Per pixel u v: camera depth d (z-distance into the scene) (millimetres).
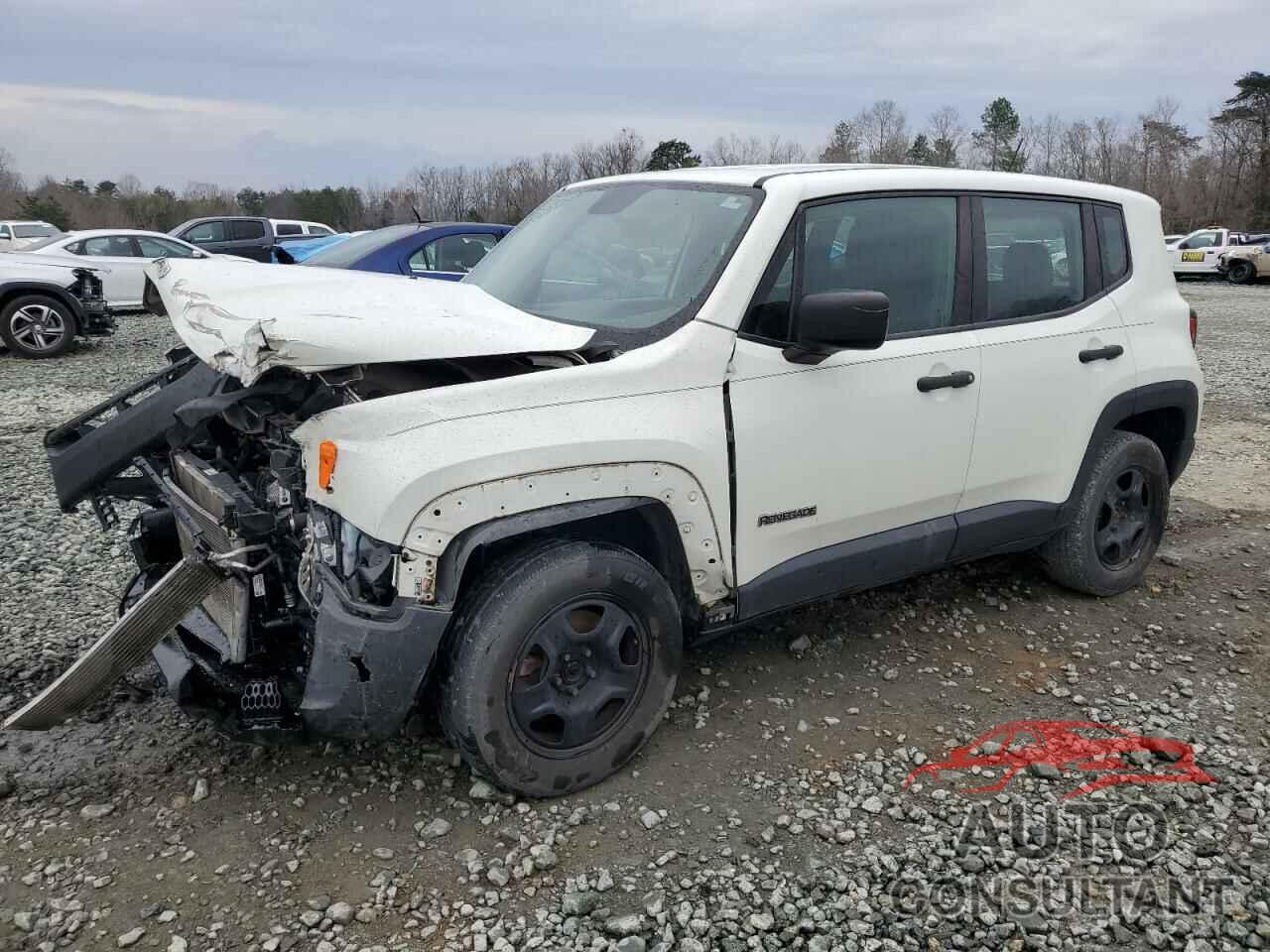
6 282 11883
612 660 3148
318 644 2793
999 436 3998
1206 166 66812
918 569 3975
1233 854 2934
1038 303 4176
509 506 2871
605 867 2838
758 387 3312
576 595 3010
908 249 3760
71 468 3221
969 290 3924
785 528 3465
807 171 3717
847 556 3666
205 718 3027
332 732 2832
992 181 4074
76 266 12508
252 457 3553
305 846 2900
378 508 2719
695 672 3959
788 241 3412
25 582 4754
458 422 2814
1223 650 4262
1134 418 4871
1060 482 4312
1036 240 4191
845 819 3074
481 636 2889
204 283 3533
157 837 2928
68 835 2928
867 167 3895
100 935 2547
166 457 3674
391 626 2770
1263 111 64500
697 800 3152
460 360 3213
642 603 3148
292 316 2930
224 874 2779
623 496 3064
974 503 4055
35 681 3814
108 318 12820
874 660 4102
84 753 3344
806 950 2549
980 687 3916
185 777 3219
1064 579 4676
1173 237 35938
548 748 3078
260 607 3053
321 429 2816
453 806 3094
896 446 3670
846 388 3506
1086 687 3934
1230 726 3652
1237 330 16266
